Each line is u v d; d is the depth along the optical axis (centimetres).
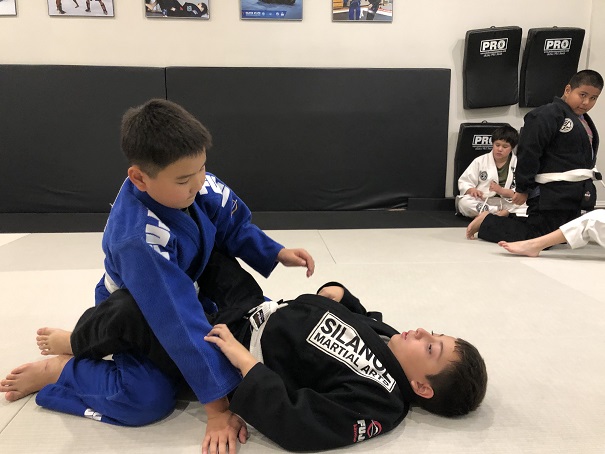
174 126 89
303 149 362
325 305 108
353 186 370
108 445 95
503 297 176
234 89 351
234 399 92
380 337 107
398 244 259
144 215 97
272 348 105
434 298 175
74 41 348
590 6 365
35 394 114
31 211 357
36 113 344
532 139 253
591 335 145
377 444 96
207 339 96
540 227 259
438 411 105
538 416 106
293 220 332
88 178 354
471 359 100
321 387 101
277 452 94
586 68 373
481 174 335
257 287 125
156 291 93
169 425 102
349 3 353
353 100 358
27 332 146
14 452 93
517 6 362
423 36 363
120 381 101
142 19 348
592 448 95
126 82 345
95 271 205
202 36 354
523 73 365
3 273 202
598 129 378
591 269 211
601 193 382
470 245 257
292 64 362
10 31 344
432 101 362
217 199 120
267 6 351
